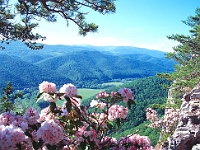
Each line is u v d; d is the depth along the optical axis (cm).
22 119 270
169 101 1455
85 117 307
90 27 932
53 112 282
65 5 895
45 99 280
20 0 818
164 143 747
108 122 308
